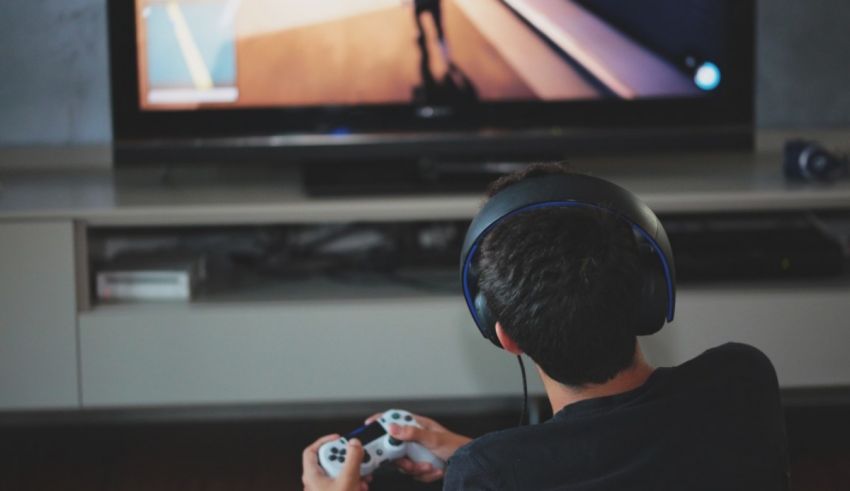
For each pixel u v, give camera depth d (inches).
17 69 108.0
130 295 90.4
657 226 40.5
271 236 107.7
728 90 97.0
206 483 88.7
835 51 112.3
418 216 88.0
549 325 38.6
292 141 95.7
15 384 88.0
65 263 86.7
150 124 94.9
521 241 39.2
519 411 102.7
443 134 96.2
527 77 95.7
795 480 87.3
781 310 88.7
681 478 36.9
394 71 95.0
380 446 54.5
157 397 88.4
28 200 90.9
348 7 93.8
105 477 90.0
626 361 39.5
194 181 102.0
